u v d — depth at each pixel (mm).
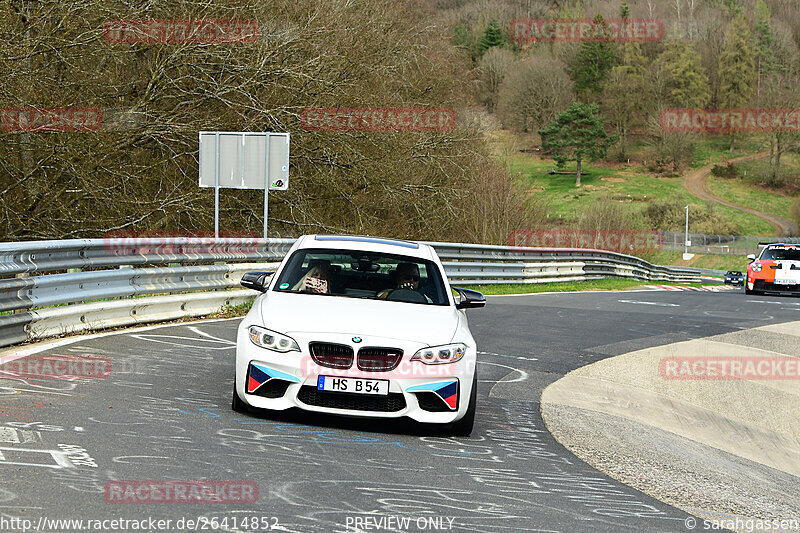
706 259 120688
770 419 12992
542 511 6344
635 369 15312
